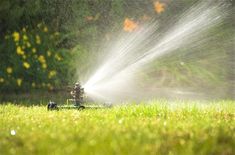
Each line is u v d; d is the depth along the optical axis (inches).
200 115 406.6
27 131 275.3
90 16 853.2
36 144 229.6
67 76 772.6
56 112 425.7
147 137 241.6
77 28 832.9
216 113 423.8
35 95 716.0
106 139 235.9
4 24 770.8
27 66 736.3
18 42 764.6
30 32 785.6
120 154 203.2
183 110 434.3
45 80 752.3
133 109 426.9
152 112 418.3
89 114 398.0
